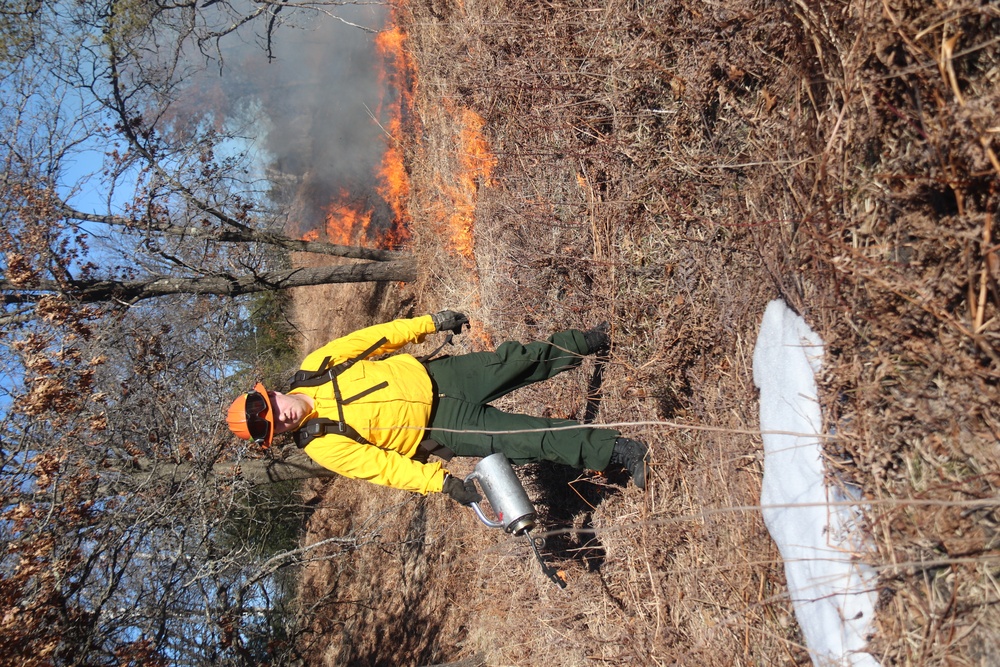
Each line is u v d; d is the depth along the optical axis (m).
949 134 2.33
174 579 7.24
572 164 4.85
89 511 6.43
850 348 2.79
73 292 7.63
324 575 10.16
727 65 3.43
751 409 3.27
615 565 4.39
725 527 3.41
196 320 9.17
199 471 7.63
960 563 2.37
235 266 9.62
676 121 3.85
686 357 3.71
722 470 3.44
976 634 2.33
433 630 7.55
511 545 5.99
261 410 3.70
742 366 3.36
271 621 8.64
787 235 3.08
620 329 4.25
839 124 2.71
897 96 2.61
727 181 3.54
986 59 2.36
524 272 5.52
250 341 12.88
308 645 9.57
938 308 2.45
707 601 3.51
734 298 3.43
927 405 2.53
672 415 3.87
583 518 4.76
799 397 2.96
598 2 4.73
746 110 3.38
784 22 3.06
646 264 4.08
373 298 12.05
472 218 7.03
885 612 2.60
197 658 7.00
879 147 2.69
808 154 2.99
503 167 6.07
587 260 4.52
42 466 5.96
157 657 6.22
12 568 5.82
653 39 4.04
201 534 7.43
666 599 3.85
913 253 2.57
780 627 3.05
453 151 7.52
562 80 4.96
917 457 2.55
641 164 4.12
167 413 7.88
